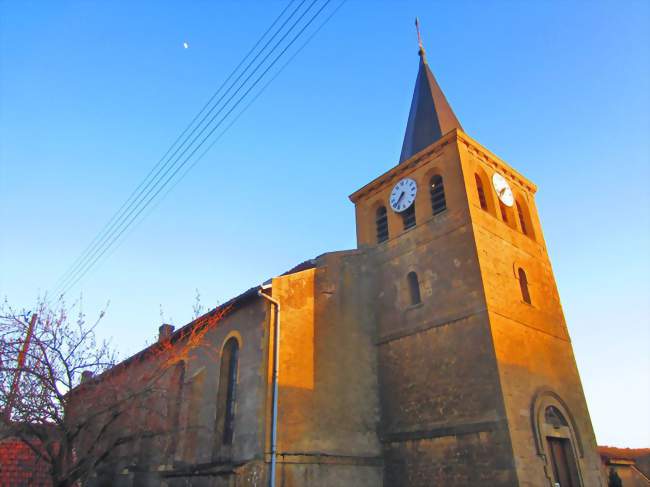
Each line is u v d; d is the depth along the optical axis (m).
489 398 14.48
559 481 14.99
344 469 15.35
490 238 17.66
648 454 28.12
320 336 16.92
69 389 11.81
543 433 14.85
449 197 18.34
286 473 14.05
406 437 16.12
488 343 15.09
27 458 16.31
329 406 16.05
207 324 17.31
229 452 15.42
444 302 16.88
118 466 19.97
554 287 20.09
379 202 21.62
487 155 20.14
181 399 16.70
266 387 14.84
